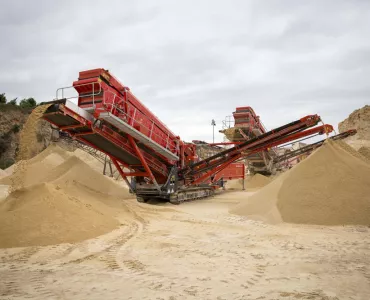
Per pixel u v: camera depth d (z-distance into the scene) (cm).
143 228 1017
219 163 1934
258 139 1802
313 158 1294
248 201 1418
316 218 1072
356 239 850
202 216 1305
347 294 460
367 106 4628
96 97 1394
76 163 2198
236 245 792
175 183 1844
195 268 597
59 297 441
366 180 1141
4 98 5753
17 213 832
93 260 652
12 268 592
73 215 904
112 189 2133
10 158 4872
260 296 450
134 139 1591
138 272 571
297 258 670
